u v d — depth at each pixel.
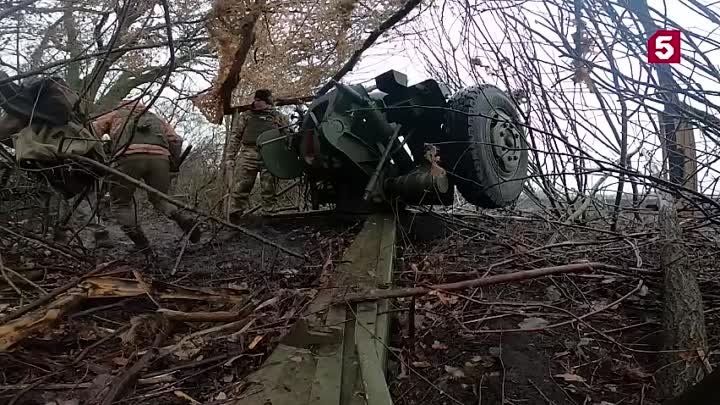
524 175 5.97
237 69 5.54
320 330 2.56
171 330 3.06
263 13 5.01
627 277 3.75
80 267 4.37
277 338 2.77
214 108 6.37
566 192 5.59
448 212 6.45
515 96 5.62
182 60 6.25
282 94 6.69
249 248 5.58
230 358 2.74
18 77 4.39
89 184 5.23
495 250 4.74
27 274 4.04
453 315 3.32
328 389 2.09
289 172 6.07
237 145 7.01
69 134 4.82
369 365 2.27
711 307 3.51
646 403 2.67
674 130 4.08
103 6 5.60
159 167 5.73
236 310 3.32
